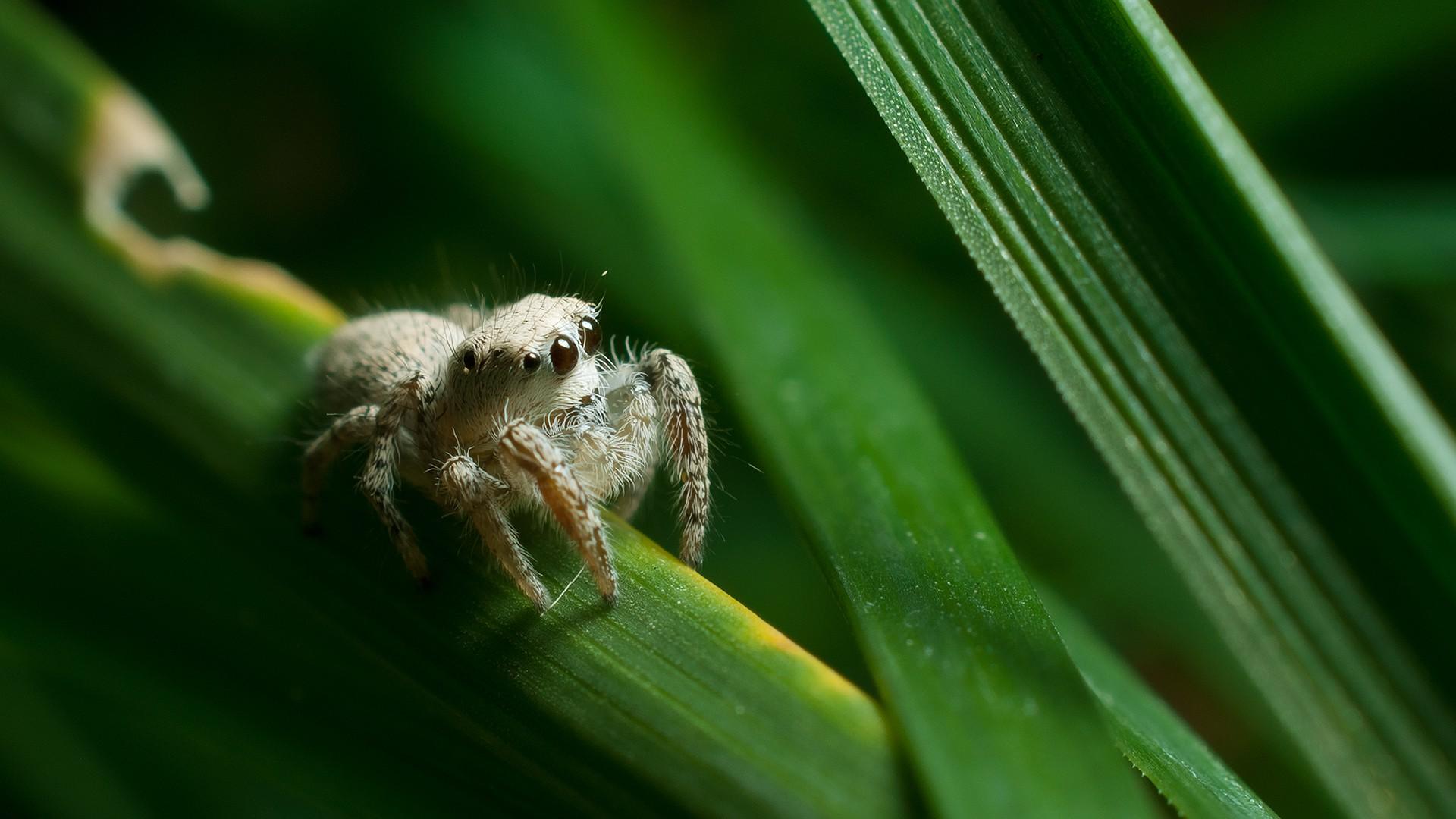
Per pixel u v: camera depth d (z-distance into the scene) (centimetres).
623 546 5
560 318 5
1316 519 5
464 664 5
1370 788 5
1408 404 5
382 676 5
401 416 5
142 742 5
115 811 5
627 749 5
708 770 5
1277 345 5
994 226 5
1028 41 5
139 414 5
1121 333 5
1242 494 5
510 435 5
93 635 5
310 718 5
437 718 5
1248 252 5
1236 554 5
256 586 5
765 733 5
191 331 5
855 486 5
